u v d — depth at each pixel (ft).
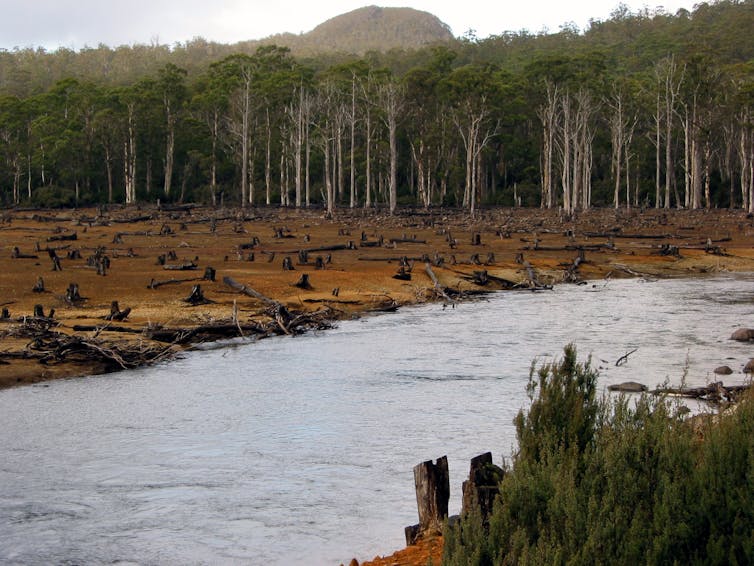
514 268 145.28
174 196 351.25
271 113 358.23
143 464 43.24
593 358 72.28
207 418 52.29
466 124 332.60
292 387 61.05
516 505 23.76
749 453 22.89
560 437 28.40
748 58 485.97
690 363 69.62
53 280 107.24
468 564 22.16
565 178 295.07
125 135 333.42
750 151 300.20
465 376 65.21
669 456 24.03
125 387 60.95
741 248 184.65
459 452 45.16
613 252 173.88
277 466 42.86
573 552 21.86
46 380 62.95
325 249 159.74
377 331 88.94
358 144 390.83
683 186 378.94
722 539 21.45
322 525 35.32
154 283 103.04
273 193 367.04
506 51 614.34
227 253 152.97
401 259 129.90
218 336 82.43
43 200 317.83
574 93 331.57
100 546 33.30
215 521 35.73
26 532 34.58
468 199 321.73
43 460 43.83
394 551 32.65
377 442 47.06
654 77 392.06
